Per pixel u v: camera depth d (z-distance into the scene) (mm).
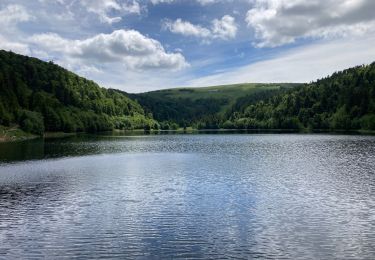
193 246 27547
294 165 68938
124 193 45344
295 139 151000
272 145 120500
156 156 89625
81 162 76875
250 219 33812
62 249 27234
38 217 35094
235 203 39688
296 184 49750
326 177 54812
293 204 38906
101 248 27375
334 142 127000
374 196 42062
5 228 31922
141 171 63531
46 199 42219
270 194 43812
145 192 45812
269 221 33125
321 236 29219
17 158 83938
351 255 25656
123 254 26250
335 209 36750
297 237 29047
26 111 189500
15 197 43219
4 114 168875
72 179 55500
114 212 36656
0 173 61219
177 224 32625
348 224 32062
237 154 92250
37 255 26203
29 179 55438
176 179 55031
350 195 42625
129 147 119500
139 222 33312
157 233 30391
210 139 166000
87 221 33750
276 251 26438
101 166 70500
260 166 68312
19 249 27266
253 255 25828
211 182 52125
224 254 26031
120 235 30031
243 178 55062
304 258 25266
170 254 26172
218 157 85625
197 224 32562
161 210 37219
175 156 89250
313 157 81500
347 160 74750
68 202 40812
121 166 70375
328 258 25219
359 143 119938
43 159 82312
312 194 43469
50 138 172500
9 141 148125
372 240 28312
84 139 166750
